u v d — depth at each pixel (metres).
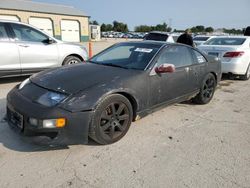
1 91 5.43
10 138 3.19
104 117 2.97
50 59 6.38
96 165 2.68
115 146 3.10
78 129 2.74
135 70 3.47
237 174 2.61
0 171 2.51
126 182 2.42
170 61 3.97
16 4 32.62
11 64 5.72
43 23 33.91
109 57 4.08
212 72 5.01
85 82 2.98
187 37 7.96
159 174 2.56
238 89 6.49
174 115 4.30
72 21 37.16
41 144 2.67
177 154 2.97
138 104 3.37
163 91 3.77
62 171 2.56
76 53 6.96
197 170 2.66
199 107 4.82
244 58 7.14
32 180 2.39
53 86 2.93
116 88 3.03
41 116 2.59
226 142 3.33
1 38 5.54
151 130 3.62
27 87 3.11
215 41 7.91
